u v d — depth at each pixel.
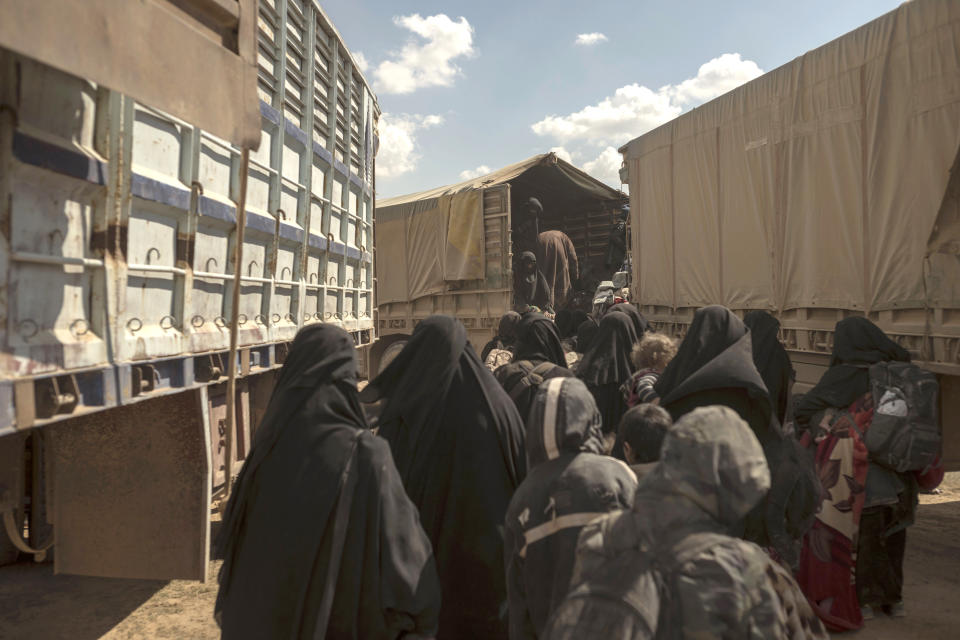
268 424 2.30
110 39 2.01
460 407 3.24
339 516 2.13
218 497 4.94
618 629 1.38
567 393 2.16
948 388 4.92
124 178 2.75
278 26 4.91
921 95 5.05
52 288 2.35
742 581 1.38
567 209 17.28
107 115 2.64
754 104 7.25
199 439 3.73
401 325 13.99
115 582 4.67
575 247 17.22
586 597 1.45
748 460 1.46
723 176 7.86
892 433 3.83
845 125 5.88
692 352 3.51
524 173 14.94
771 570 1.48
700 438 1.48
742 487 1.45
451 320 3.39
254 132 2.84
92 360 2.53
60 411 2.37
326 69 6.17
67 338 2.42
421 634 2.23
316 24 5.89
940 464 3.96
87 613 4.18
